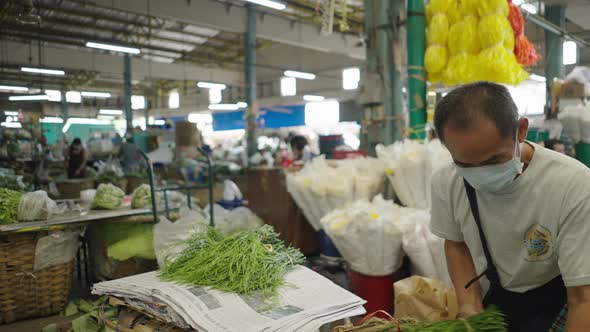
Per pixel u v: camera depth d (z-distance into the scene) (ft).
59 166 28.96
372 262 7.39
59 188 22.38
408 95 10.98
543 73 15.70
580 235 3.31
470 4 9.48
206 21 32.53
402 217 7.67
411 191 8.99
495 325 3.50
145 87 54.34
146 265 9.92
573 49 17.15
